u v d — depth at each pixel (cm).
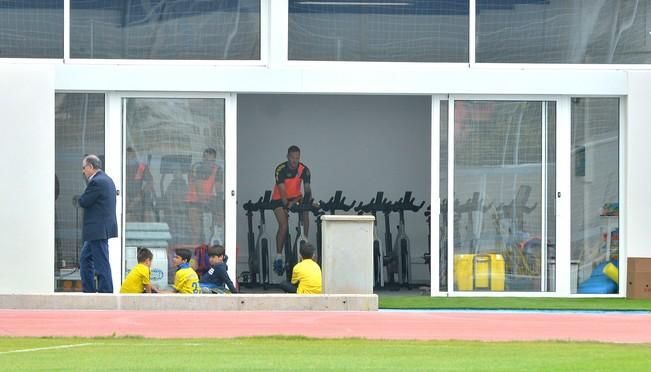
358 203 6938
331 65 5525
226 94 5556
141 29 5522
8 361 3117
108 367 2959
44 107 5406
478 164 5603
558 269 5603
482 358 3234
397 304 5253
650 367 2967
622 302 5388
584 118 5612
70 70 5466
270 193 6594
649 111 5559
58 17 5497
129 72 5488
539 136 5603
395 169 6956
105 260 5069
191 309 4828
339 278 4994
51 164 5416
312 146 6938
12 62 5475
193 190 5559
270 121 6919
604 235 5612
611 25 5594
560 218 5606
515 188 5603
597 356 3288
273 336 3872
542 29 5572
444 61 5556
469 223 5603
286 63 5512
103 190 5050
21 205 5400
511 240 5606
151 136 5544
